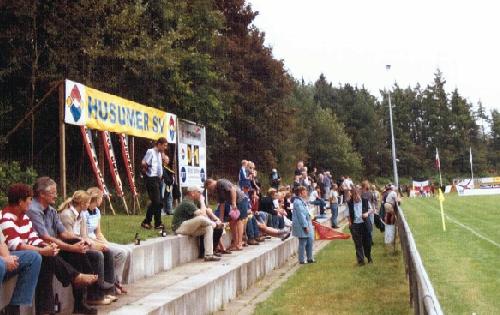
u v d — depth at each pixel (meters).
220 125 33.25
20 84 21.42
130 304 7.83
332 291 12.27
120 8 23.27
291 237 19.33
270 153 43.97
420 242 18.39
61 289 8.01
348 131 101.00
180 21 26.20
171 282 10.45
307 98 81.31
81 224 9.16
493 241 18.19
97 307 8.30
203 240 13.71
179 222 13.46
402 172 112.62
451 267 13.22
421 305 5.86
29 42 20.91
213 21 30.14
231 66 38.09
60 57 21.09
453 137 123.94
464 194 67.31
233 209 14.99
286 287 12.86
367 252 16.69
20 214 7.42
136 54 22.66
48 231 8.07
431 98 126.94
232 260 13.13
